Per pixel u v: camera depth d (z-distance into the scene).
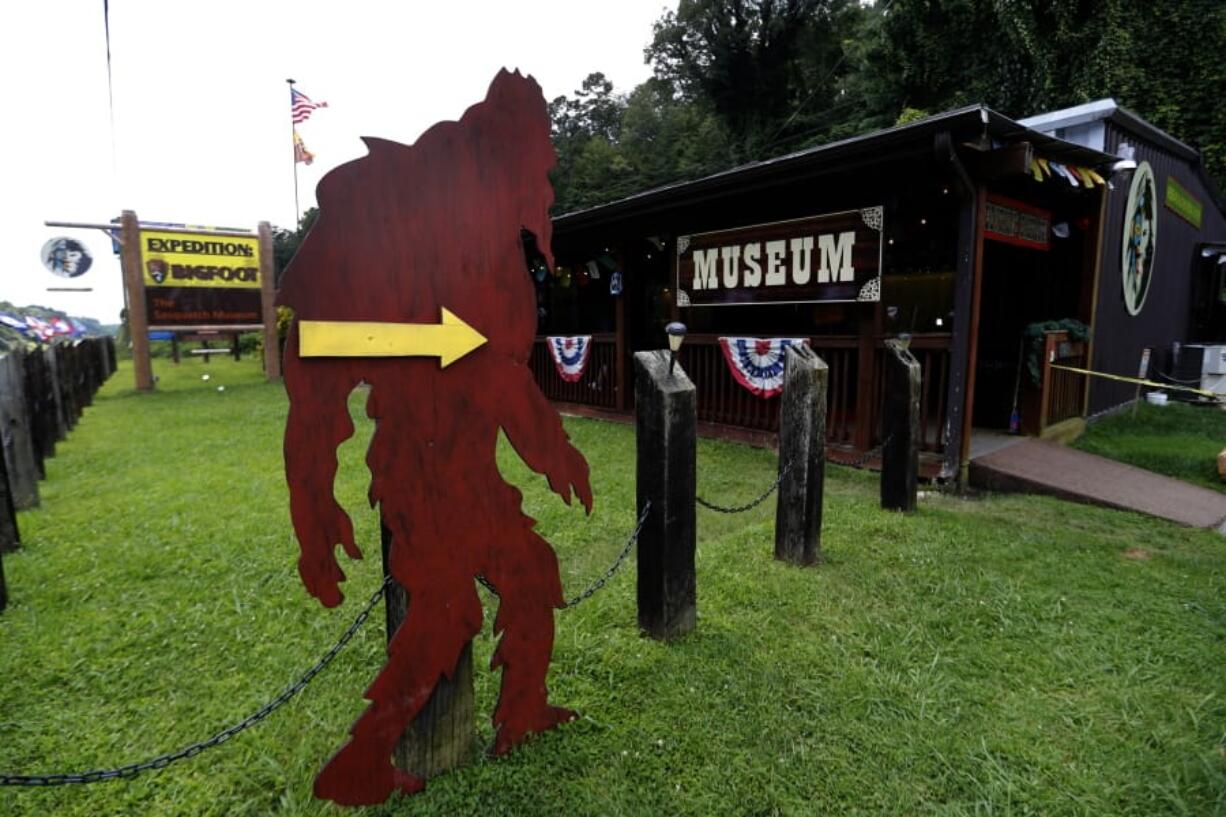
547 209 2.01
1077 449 6.12
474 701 2.15
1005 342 7.32
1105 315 7.31
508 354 1.94
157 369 18.50
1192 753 2.01
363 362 1.63
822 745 2.07
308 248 1.52
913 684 2.39
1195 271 10.34
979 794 1.86
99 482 5.54
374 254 1.63
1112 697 2.32
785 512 3.52
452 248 1.78
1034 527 4.14
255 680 2.48
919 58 16.42
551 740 2.09
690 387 2.65
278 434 7.76
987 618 2.90
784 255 6.06
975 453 5.44
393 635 1.77
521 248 1.95
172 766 2.01
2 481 3.80
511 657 2.01
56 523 4.38
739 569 3.45
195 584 3.37
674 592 2.67
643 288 9.79
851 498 4.77
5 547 3.81
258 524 4.30
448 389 1.80
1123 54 12.44
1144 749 2.05
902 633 2.76
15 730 2.18
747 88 27.39
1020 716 2.22
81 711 2.30
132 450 6.91
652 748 2.06
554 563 2.10
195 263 13.30
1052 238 7.08
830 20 25.97
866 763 1.99
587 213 7.39
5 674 2.51
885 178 5.29
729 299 6.64
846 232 5.55
